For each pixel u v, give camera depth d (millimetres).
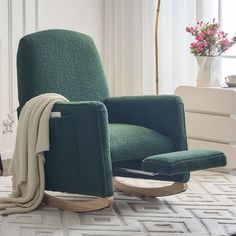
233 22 6000
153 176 4555
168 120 4512
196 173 5379
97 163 4102
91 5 6336
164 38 6137
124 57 6363
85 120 4109
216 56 5578
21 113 4371
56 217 4125
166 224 4016
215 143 5449
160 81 6184
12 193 4379
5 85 5754
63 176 4234
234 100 5344
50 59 4520
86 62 4723
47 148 4223
